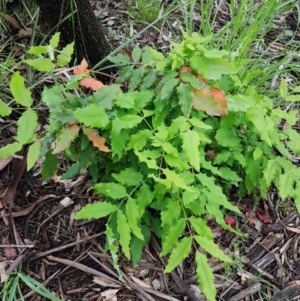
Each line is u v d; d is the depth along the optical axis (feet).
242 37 2.88
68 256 2.39
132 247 2.27
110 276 2.34
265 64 3.02
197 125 2.05
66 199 2.56
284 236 2.55
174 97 2.15
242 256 2.44
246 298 2.34
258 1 3.43
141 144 2.09
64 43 2.93
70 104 2.13
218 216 2.11
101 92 2.12
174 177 1.91
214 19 3.11
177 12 3.42
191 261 2.42
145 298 2.29
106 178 2.37
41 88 2.88
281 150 2.37
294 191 2.22
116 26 3.35
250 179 2.34
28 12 3.12
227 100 2.17
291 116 2.35
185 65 2.13
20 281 2.31
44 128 2.75
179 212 2.08
